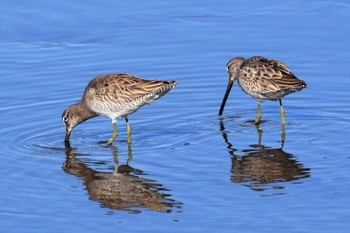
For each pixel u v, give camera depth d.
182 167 16.47
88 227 14.07
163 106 19.97
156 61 22.00
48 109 19.61
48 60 22.08
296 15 24.34
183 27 23.78
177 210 14.57
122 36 23.38
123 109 17.70
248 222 14.05
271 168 16.25
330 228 13.79
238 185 15.48
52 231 13.97
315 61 21.66
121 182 15.84
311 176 15.80
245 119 19.25
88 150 17.58
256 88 18.67
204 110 19.75
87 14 24.52
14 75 21.33
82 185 15.76
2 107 19.69
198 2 25.38
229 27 23.73
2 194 15.40
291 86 18.22
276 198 14.90
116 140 18.17
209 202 14.83
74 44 22.97
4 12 24.56
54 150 17.59
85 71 21.48
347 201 14.68
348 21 23.81
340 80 20.70
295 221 14.04
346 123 18.62
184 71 21.48
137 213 14.50
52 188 15.66
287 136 18.03
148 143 17.84
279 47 22.52
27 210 14.75
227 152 17.20
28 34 23.52
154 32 23.53
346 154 16.81
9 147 17.73
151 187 15.55
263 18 24.19
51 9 24.75
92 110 18.03
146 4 25.20
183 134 18.34
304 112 19.45
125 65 21.78
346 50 22.17
